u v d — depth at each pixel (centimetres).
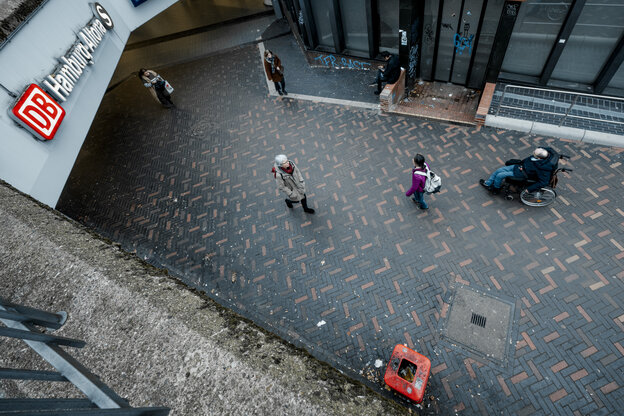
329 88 1192
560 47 869
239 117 1166
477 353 597
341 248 774
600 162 791
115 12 947
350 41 1226
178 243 863
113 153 1148
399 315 660
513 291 654
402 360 571
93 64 802
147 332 162
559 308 621
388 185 866
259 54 1443
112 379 151
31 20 652
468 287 672
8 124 580
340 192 878
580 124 864
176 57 1540
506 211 759
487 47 946
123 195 1009
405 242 756
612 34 810
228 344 154
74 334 166
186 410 139
